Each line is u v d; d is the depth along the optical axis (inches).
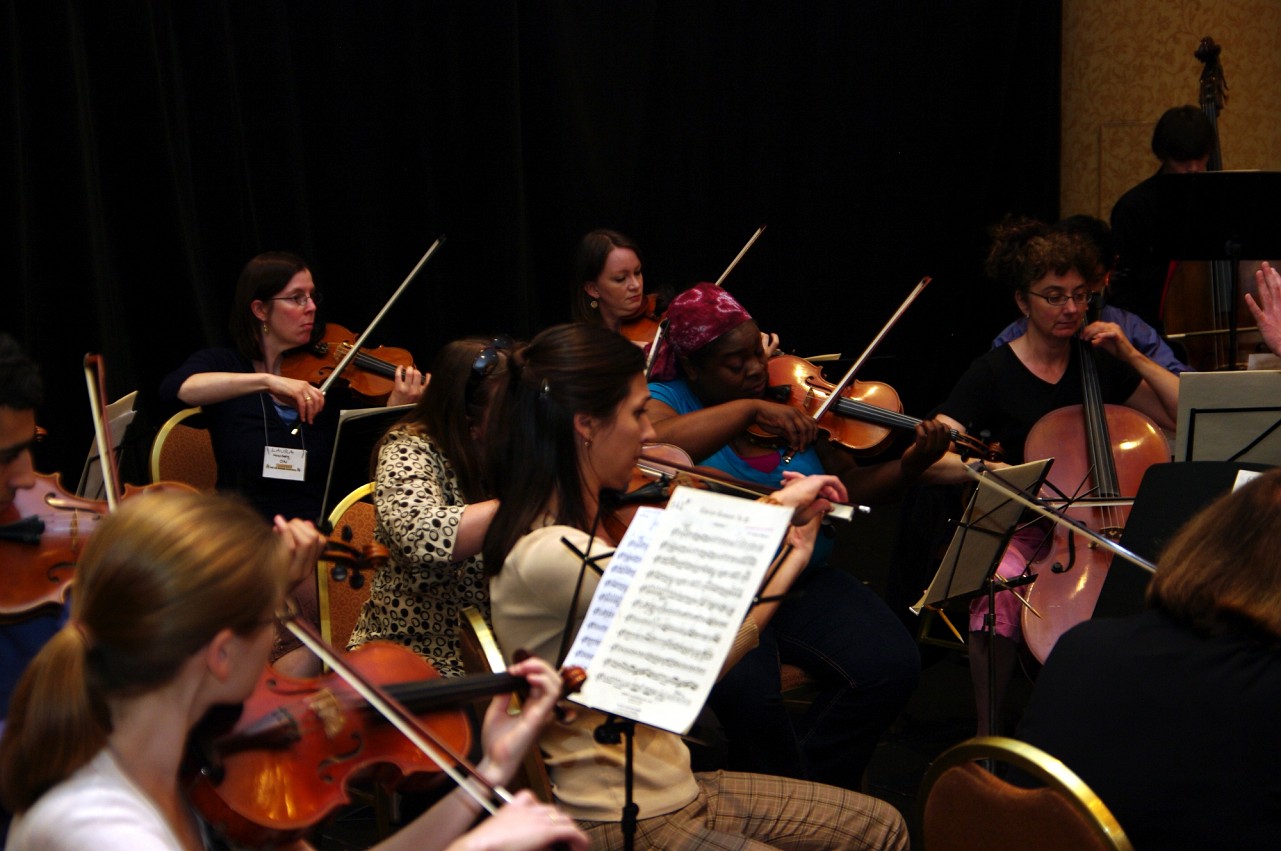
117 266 155.8
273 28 170.2
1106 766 55.7
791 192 235.8
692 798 67.0
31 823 42.8
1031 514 109.2
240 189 166.9
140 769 44.6
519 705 67.4
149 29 152.4
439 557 77.6
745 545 57.2
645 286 224.4
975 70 240.8
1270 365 127.4
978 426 123.0
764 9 225.6
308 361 144.2
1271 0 223.8
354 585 71.0
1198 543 58.5
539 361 68.9
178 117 158.7
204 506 45.8
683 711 54.1
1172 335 169.3
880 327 244.8
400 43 187.0
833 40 231.8
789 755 92.7
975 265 246.1
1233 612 55.6
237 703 50.3
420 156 189.6
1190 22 223.8
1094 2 233.5
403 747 60.9
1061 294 116.9
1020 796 54.4
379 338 191.0
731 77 226.5
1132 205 171.0
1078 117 239.0
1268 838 52.9
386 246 191.0
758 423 106.6
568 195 206.2
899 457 125.0
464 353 85.4
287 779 56.9
